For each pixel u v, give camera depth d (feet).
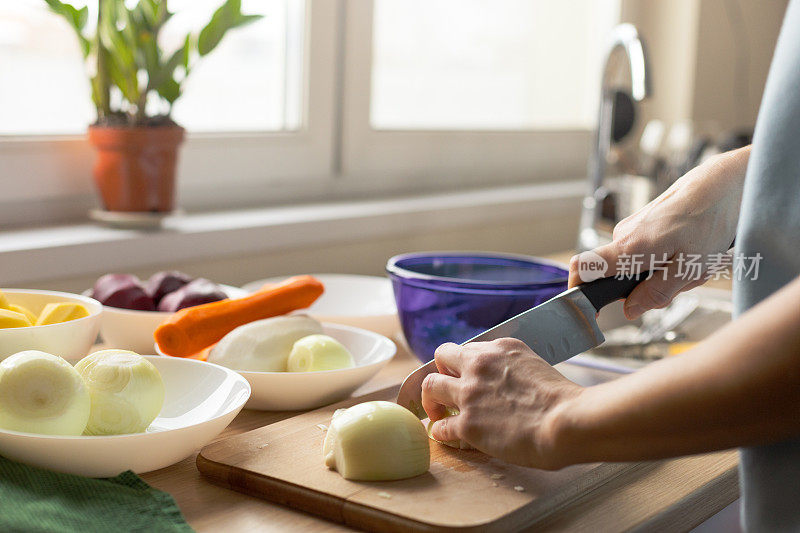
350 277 3.82
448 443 2.23
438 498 1.90
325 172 5.22
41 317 2.55
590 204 4.59
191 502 1.99
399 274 2.90
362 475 1.98
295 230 4.41
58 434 1.93
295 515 1.95
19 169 3.96
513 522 1.85
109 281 3.10
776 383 1.39
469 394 1.92
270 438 2.26
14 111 3.98
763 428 1.44
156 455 2.01
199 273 4.17
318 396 2.56
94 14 4.07
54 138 4.09
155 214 3.97
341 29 5.15
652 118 7.39
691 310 4.04
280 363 2.65
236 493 2.06
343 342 2.99
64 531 1.69
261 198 4.92
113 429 2.04
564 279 2.85
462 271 3.33
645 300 2.48
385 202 5.24
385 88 5.60
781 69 1.70
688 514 2.12
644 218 2.47
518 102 6.63
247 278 4.38
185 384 2.41
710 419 1.46
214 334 2.71
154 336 2.67
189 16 4.51
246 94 4.85
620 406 1.56
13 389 1.92
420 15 5.72
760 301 1.71
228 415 2.12
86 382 2.05
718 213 2.47
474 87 6.23
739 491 2.32
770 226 1.68
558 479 2.03
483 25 6.19
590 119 7.34
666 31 7.29
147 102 3.97
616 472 2.15
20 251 3.43
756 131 1.75
